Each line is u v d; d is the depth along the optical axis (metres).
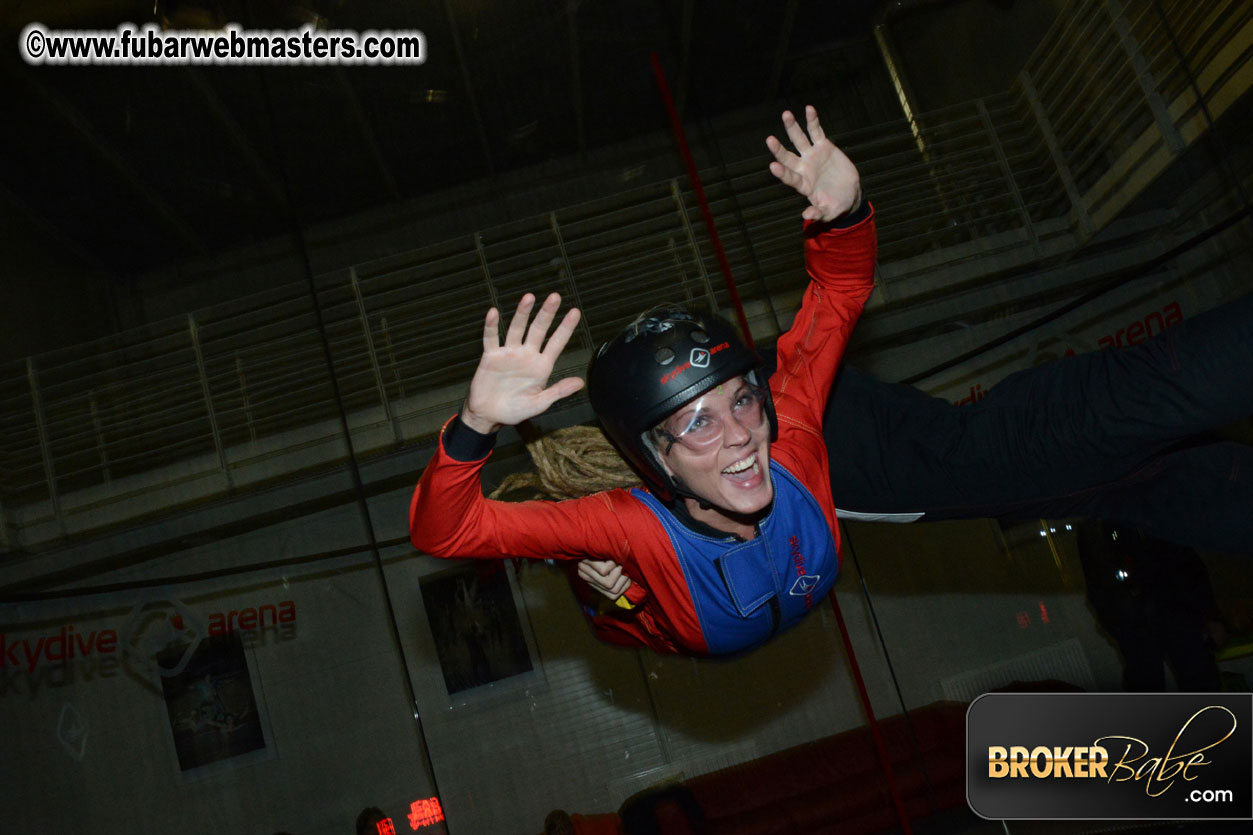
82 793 3.53
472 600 3.91
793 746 3.76
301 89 4.51
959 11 4.84
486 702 3.82
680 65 4.78
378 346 4.66
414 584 3.92
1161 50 3.75
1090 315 4.16
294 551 3.92
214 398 4.47
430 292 4.89
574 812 3.70
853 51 4.97
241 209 5.02
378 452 3.98
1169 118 3.70
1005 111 4.73
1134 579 2.86
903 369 4.21
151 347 4.83
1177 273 4.02
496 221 5.03
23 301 4.63
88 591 3.33
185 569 3.87
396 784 3.71
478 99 4.77
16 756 3.49
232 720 3.71
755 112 5.03
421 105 4.67
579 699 3.83
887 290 4.20
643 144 5.03
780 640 3.90
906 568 3.96
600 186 5.00
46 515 3.92
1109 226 4.09
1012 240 4.26
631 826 3.31
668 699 3.84
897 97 4.93
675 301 4.59
